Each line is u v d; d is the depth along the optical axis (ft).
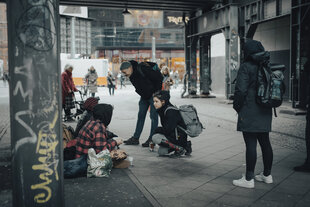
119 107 44.60
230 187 12.86
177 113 17.03
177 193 12.23
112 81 69.87
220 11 51.26
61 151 8.30
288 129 25.88
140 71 19.75
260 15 44.21
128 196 11.91
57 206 8.21
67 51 146.41
